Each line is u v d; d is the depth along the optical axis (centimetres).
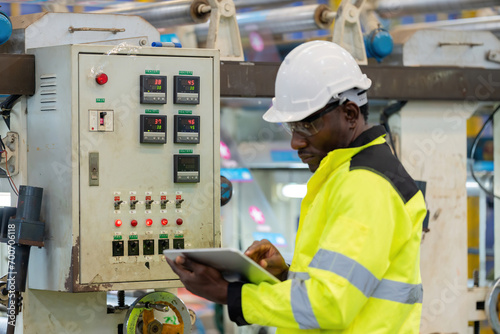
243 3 432
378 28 357
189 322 285
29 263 278
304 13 396
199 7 350
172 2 368
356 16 345
